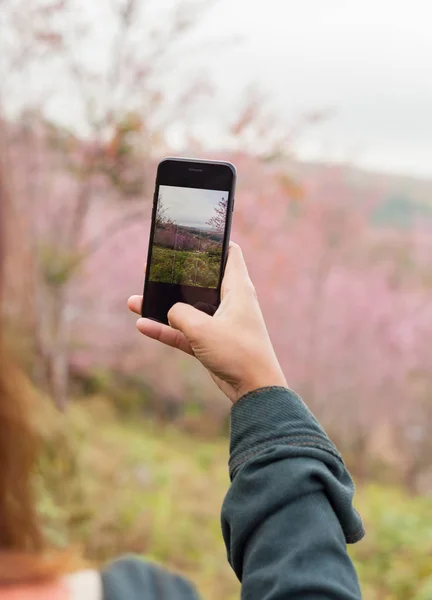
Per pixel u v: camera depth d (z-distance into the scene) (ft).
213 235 4.17
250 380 3.17
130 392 29.12
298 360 28.43
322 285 27.66
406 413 28.89
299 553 2.63
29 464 1.89
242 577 2.85
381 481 28.94
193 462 22.99
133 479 18.10
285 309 27.78
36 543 1.96
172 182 4.25
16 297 1.93
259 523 2.78
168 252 4.13
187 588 2.27
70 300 21.74
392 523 17.75
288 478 2.78
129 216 18.45
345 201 26.55
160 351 28.60
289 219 24.68
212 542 16.44
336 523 2.76
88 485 16.29
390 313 27.96
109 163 16.35
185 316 3.34
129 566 2.20
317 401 28.96
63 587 1.96
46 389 16.20
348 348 28.37
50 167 16.71
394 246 28.66
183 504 17.99
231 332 3.26
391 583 14.89
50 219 17.98
